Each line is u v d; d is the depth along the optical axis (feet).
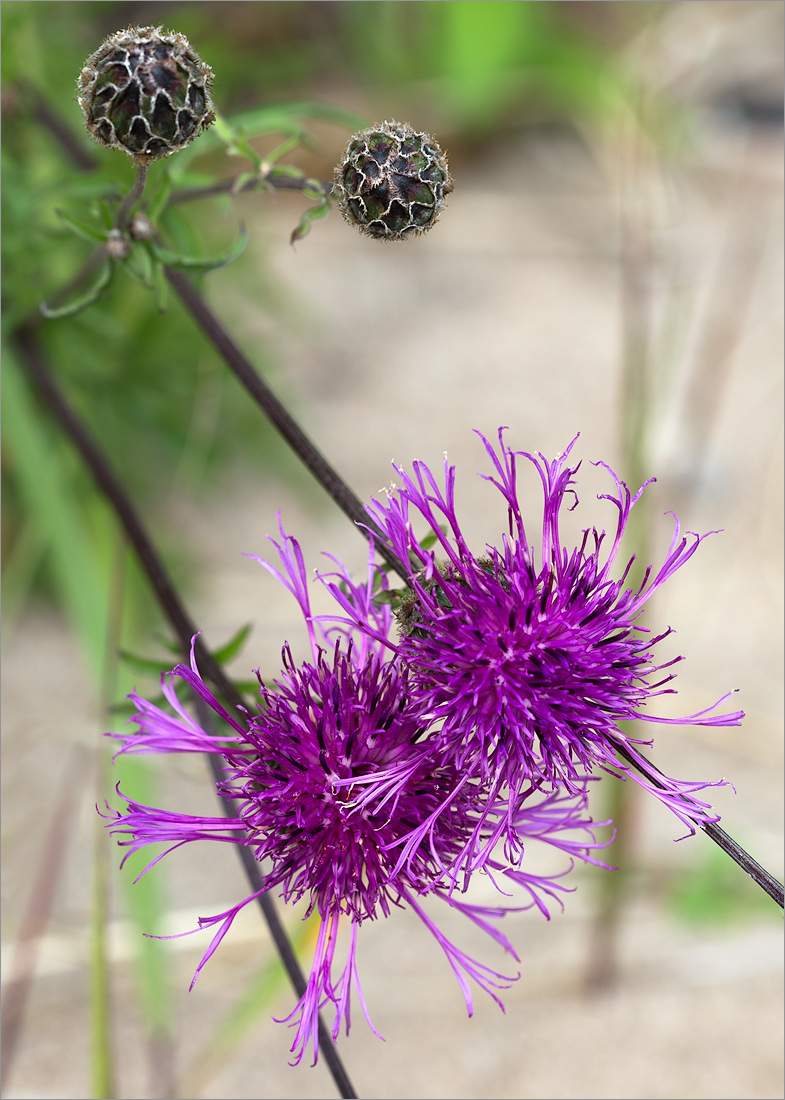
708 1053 1.46
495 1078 1.44
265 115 1.40
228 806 1.21
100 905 1.38
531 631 1.12
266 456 1.81
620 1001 1.49
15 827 1.54
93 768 1.49
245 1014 1.39
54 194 1.46
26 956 1.44
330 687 1.15
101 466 1.44
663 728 1.64
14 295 1.51
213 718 1.25
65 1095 1.41
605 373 2.08
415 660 1.13
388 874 1.13
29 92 1.55
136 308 1.63
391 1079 1.44
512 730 1.11
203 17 2.03
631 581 1.49
